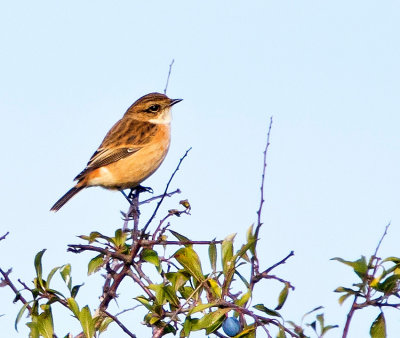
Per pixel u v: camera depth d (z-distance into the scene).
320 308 8.29
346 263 8.56
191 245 9.59
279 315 8.33
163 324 9.20
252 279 8.59
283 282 8.44
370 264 8.77
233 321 8.48
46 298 9.82
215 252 9.27
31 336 9.32
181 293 9.30
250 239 9.21
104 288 10.01
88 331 9.10
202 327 8.43
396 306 8.21
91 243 10.12
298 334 8.09
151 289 9.25
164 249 10.11
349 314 8.31
